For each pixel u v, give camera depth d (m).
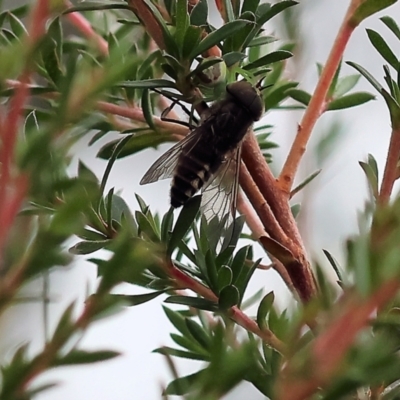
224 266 0.41
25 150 0.25
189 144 0.44
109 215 0.41
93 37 0.43
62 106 0.25
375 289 0.24
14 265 0.27
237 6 0.42
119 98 0.43
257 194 0.42
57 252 0.27
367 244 0.25
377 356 0.25
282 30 0.45
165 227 0.42
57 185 0.28
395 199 0.29
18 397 0.26
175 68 0.42
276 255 0.42
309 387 0.26
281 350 0.41
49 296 0.33
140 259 0.25
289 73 0.45
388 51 0.42
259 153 0.43
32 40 0.26
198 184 0.44
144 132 0.43
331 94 0.43
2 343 0.34
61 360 0.27
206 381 0.25
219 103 0.44
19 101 0.25
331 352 0.25
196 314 0.43
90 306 0.26
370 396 0.41
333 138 0.45
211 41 0.42
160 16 0.42
